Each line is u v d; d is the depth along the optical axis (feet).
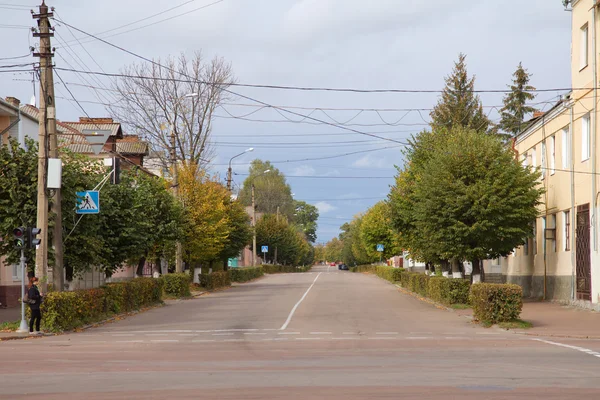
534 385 36.58
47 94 76.13
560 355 49.75
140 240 104.42
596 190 89.81
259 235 327.67
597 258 89.30
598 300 88.99
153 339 65.92
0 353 54.39
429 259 120.78
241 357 50.62
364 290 155.63
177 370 43.75
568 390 34.99
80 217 85.10
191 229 145.48
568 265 102.53
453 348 55.42
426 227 104.01
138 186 124.36
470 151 101.81
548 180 113.70
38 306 71.31
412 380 38.50
